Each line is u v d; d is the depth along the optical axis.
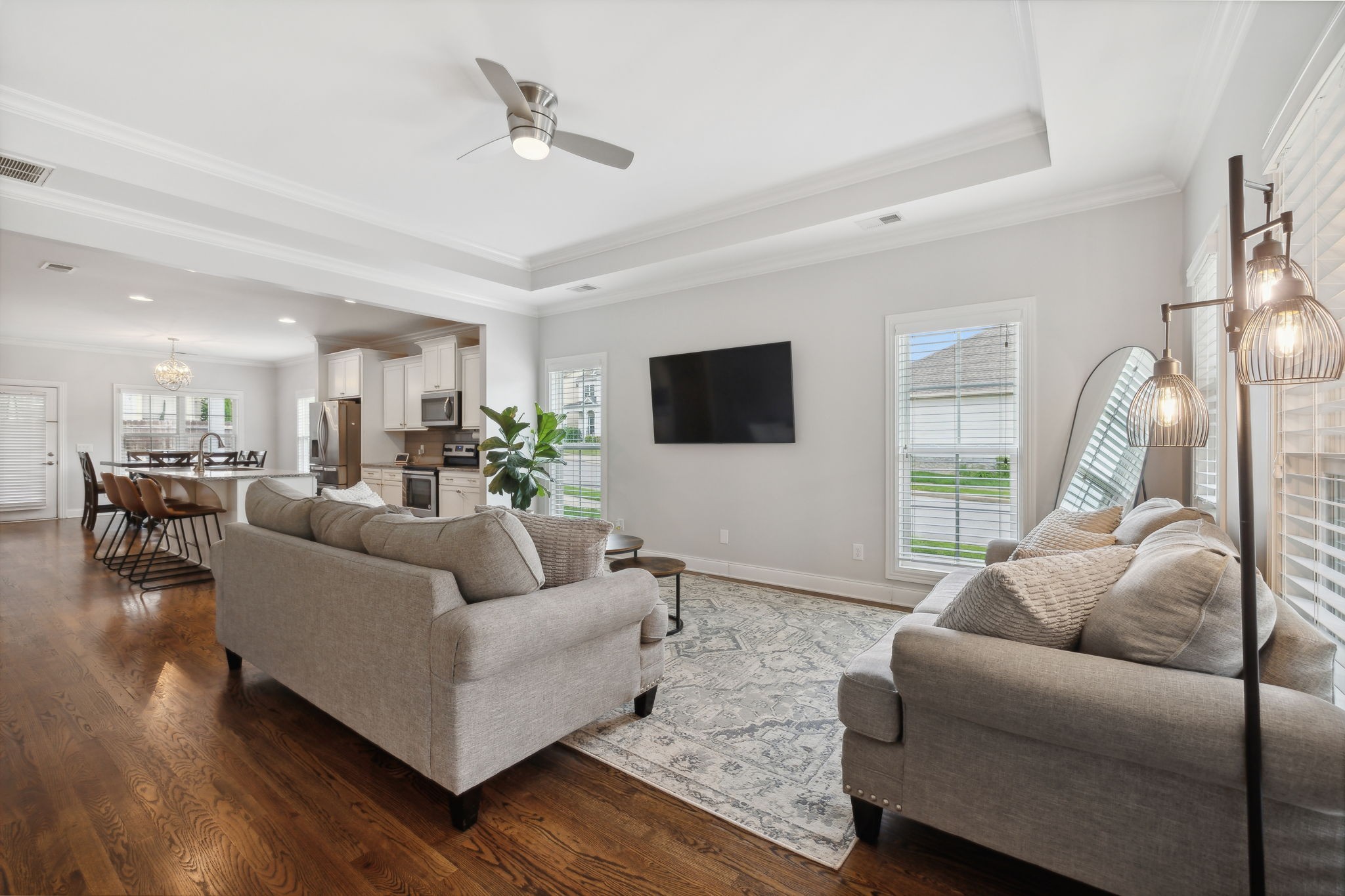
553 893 1.43
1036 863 1.32
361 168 3.34
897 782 1.50
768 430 4.37
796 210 3.68
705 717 2.32
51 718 2.29
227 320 6.34
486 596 1.75
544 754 2.05
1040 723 1.25
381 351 7.23
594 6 2.11
